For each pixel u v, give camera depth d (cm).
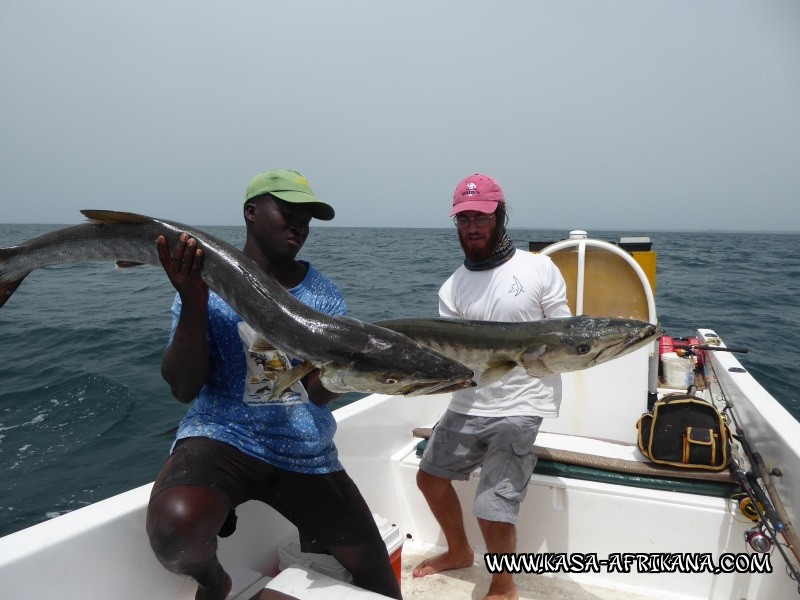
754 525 307
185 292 217
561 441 382
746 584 311
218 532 229
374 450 370
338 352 219
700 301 1656
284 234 246
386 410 386
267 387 239
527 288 314
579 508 340
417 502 385
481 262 324
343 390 222
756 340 1089
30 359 958
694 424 328
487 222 314
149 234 245
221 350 242
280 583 231
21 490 530
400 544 290
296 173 250
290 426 239
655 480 331
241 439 234
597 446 375
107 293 1816
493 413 310
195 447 227
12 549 199
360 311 1430
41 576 202
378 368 217
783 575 286
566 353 278
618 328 278
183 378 225
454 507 338
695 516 318
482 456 322
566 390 444
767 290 1934
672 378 534
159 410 721
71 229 262
